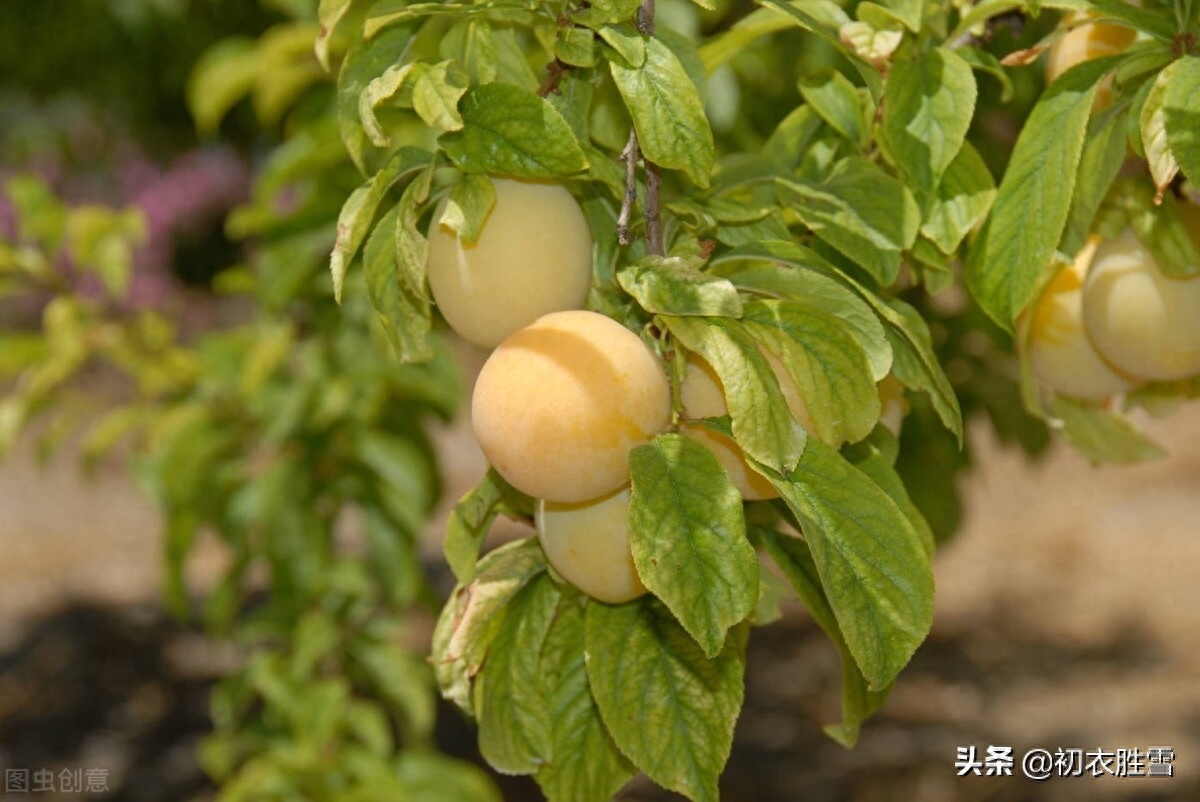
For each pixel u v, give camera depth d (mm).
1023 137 592
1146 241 635
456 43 595
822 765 1909
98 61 1587
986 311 594
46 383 1058
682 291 529
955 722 2020
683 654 570
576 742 601
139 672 2227
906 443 937
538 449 534
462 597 595
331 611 1062
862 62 608
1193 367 646
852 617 523
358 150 599
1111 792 1735
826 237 591
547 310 560
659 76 544
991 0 623
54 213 1051
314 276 1039
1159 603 2426
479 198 546
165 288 3025
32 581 2604
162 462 1027
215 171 3115
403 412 1125
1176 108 557
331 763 1028
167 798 1818
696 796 561
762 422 523
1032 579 2578
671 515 524
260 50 1001
